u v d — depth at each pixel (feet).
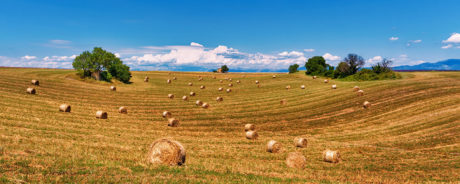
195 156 54.70
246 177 37.68
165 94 167.53
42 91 128.77
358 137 85.25
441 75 207.92
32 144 46.37
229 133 88.02
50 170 29.71
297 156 52.95
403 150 69.77
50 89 138.41
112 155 44.78
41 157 35.60
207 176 35.81
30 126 64.95
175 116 110.01
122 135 69.77
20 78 161.17
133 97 147.95
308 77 271.69
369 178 45.14
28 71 224.74
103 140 60.90
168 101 144.15
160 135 76.07
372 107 122.83
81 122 80.38
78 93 139.64
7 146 40.09
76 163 34.53
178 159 42.47
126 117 99.25
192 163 45.50
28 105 92.63
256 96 166.91
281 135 88.58
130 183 27.99
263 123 105.09
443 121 92.68
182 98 155.22
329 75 273.54
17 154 35.50
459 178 46.52
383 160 60.44
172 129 87.20
